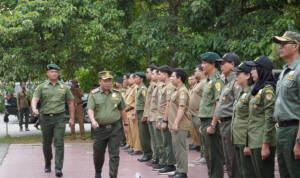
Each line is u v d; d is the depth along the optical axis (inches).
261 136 194.9
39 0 531.2
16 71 528.1
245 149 204.8
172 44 507.5
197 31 494.6
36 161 392.2
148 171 336.8
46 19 523.8
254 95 198.4
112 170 279.7
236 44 430.9
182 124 289.0
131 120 437.7
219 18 453.1
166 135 320.5
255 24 439.2
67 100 338.3
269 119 186.5
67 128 733.9
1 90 541.3
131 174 325.7
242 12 469.4
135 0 593.0
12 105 750.5
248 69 207.8
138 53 569.0
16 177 320.5
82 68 593.9
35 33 536.7
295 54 174.7
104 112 279.6
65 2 538.6
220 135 250.7
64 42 553.9
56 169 320.5
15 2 571.5
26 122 686.5
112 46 570.6
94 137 285.3
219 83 249.4
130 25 558.3
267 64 194.4
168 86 310.2
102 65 619.2
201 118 260.2
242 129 210.5
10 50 533.0
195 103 357.1
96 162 290.4
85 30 545.3
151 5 575.2
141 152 432.8
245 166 210.1
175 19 510.0
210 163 254.5
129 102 442.6
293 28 405.1
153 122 347.3
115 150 281.0
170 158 324.5
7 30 509.0
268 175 196.1
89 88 711.7
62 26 521.7
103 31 543.8
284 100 172.6
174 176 293.4
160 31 513.7
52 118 323.3
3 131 687.1
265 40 406.3
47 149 332.8
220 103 237.9
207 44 462.6
